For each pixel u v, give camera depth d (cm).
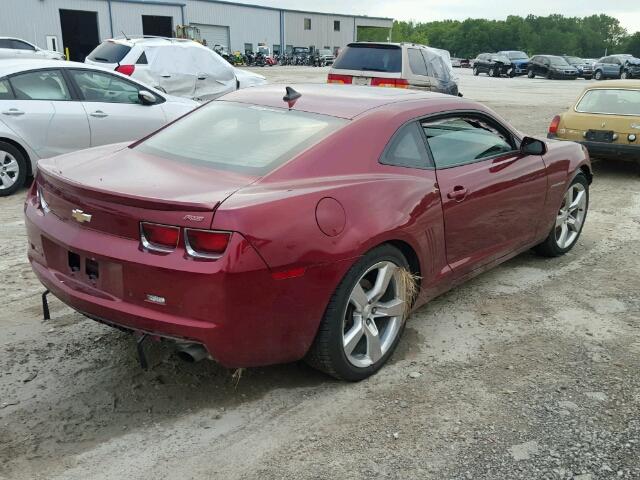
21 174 724
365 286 336
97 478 258
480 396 324
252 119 364
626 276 511
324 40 6600
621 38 16588
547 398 323
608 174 979
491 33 14888
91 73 771
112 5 4016
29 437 283
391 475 262
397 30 13962
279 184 298
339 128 338
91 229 293
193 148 348
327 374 337
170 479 259
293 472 264
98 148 390
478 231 409
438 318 420
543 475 264
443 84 1304
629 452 279
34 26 3691
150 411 306
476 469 267
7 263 501
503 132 446
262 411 308
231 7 5481
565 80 4072
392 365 355
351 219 306
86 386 325
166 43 1250
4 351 359
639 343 388
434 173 371
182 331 272
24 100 714
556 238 541
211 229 264
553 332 402
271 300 279
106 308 287
